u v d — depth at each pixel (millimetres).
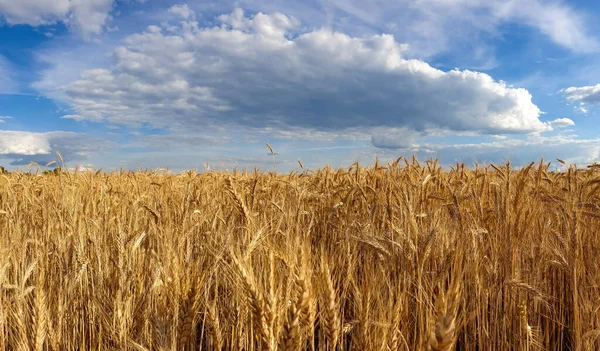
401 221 5355
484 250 5109
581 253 4848
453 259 4199
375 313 3260
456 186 7430
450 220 5832
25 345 3562
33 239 5562
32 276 4863
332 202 7746
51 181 9516
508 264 4918
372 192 7664
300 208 6012
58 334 3941
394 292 4039
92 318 4605
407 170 8258
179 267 3369
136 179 10508
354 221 6215
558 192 7141
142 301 4004
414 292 4133
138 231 5762
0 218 7070
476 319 4766
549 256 5629
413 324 4141
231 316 4059
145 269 4652
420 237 4406
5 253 4766
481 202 5875
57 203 7086
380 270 4379
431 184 7551
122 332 3580
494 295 4809
